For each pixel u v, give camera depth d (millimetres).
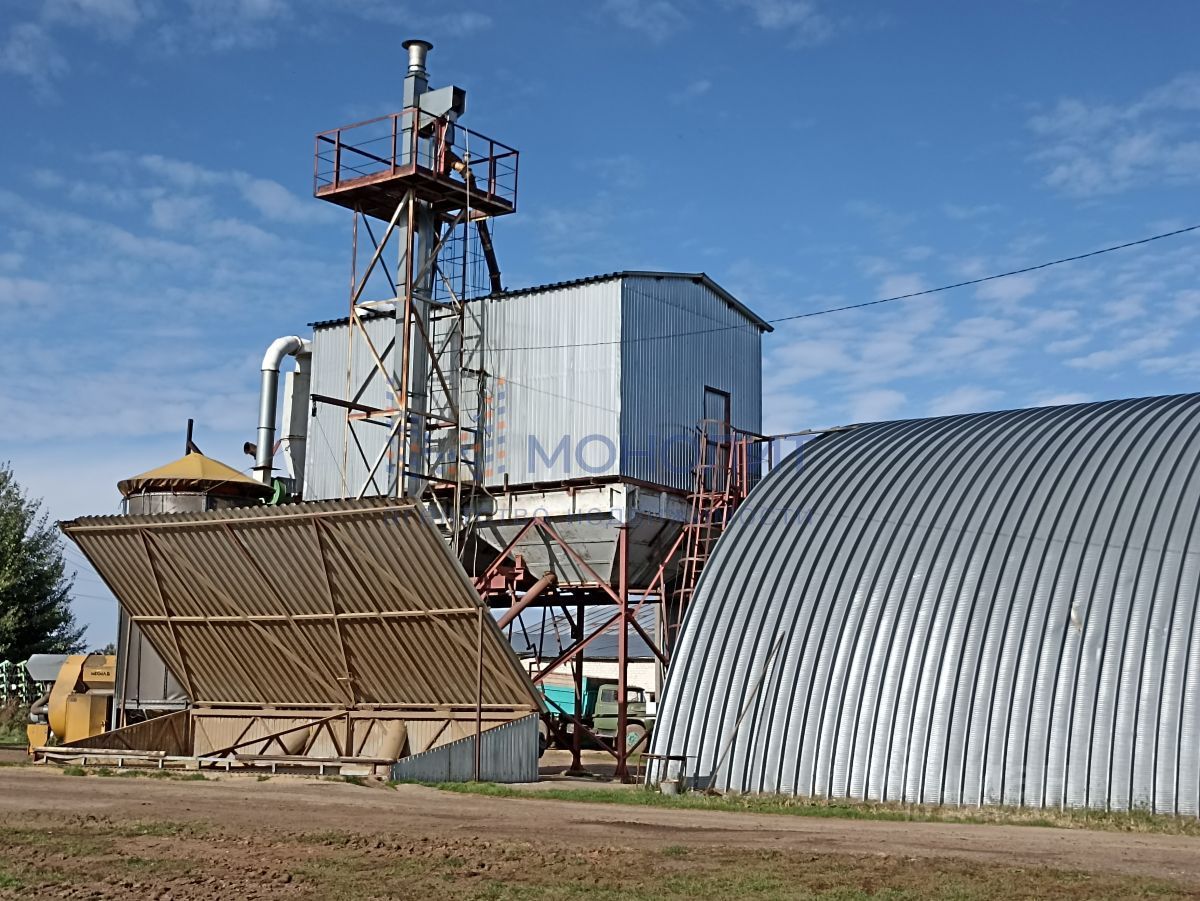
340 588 35719
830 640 30609
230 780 32594
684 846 20719
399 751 36906
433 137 41438
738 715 30812
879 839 22141
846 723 29391
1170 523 29062
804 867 18656
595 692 59969
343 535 34438
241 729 40406
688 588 40594
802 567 32375
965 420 38125
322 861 18984
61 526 38781
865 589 31078
